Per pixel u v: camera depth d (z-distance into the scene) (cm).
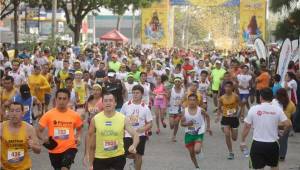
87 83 3084
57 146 1728
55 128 1728
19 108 1495
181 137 3105
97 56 5069
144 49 7925
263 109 1767
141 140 1970
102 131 1527
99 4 7744
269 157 1775
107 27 18375
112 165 1538
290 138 3134
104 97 1537
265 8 8525
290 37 5188
